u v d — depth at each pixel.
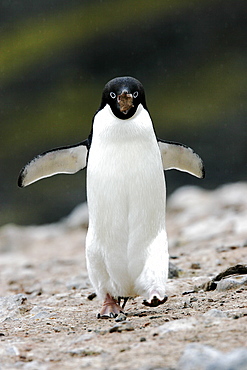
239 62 58.31
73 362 9.05
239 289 13.67
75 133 53.94
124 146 12.03
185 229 28.44
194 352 8.34
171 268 17.02
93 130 12.62
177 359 8.59
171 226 31.08
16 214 49.50
